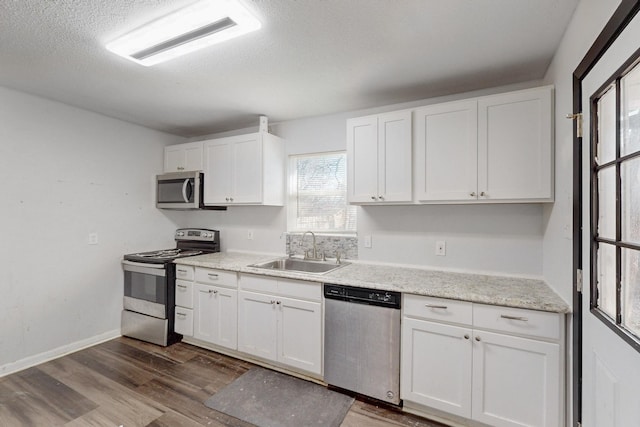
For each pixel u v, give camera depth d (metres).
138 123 3.36
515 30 1.64
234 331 2.69
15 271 2.49
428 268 2.54
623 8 0.97
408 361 1.96
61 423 1.88
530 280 2.17
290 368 2.48
